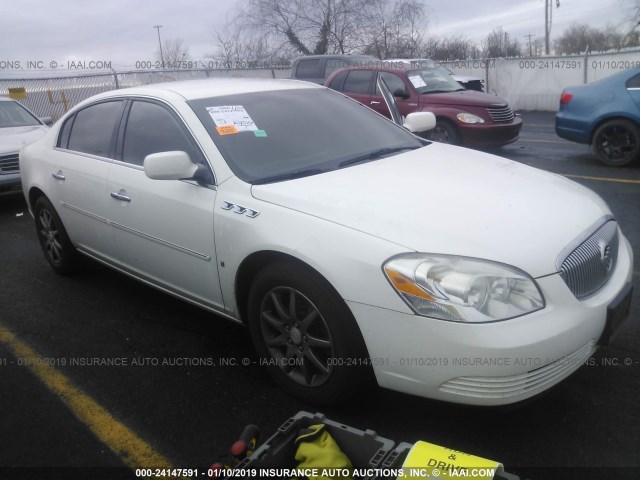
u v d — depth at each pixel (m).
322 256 2.79
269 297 3.15
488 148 11.06
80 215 4.51
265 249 3.03
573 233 2.86
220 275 3.39
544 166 9.08
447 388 2.59
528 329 2.50
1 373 3.71
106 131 4.34
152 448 2.94
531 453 2.75
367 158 3.75
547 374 2.59
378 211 2.88
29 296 4.86
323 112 4.15
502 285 2.52
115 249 4.24
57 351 3.94
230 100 3.91
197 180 3.43
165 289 3.95
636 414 2.96
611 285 2.96
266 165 3.49
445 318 2.50
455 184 3.24
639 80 8.47
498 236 2.68
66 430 3.12
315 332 3.00
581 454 2.72
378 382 2.78
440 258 2.59
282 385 3.24
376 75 10.95
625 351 3.52
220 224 3.29
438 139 10.45
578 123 8.99
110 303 4.64
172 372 3.60
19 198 8.64
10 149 7.81
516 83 19.23
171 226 3.62
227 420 3.12
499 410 2.57
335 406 3.09
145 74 17.83
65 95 16.62
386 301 2.62
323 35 23.38
